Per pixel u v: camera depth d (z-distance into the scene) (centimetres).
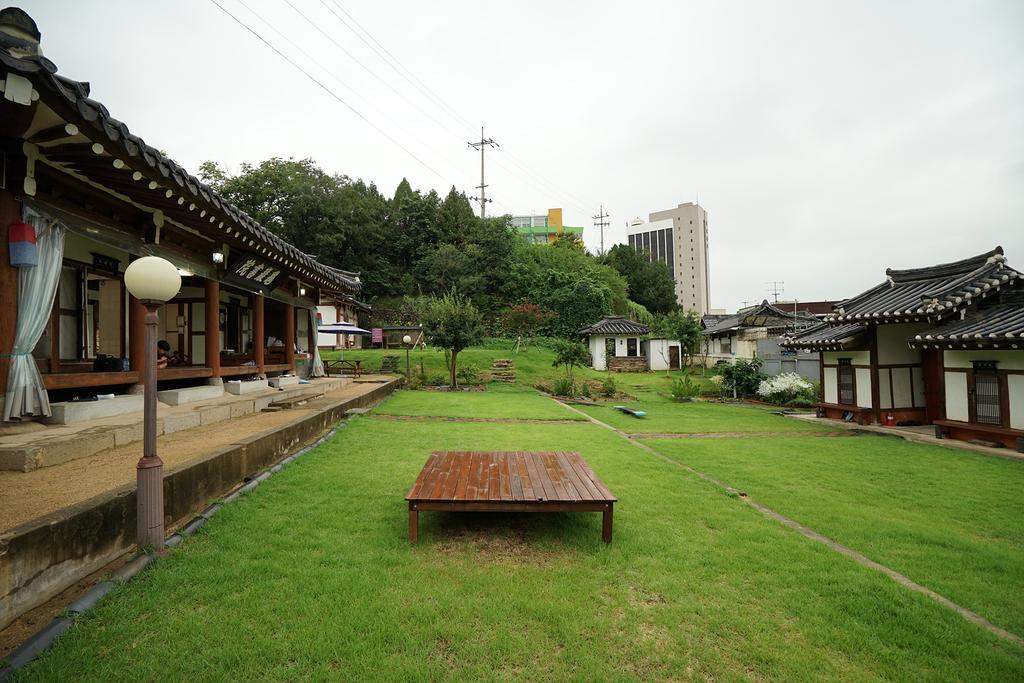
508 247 4125
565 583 347
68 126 415
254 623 285
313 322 1603
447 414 1233
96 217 612
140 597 301
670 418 1440
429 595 324
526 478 481
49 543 289
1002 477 738
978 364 1064
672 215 9006
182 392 820
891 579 371
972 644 292
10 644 250
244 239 813
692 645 283
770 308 3186
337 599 313
